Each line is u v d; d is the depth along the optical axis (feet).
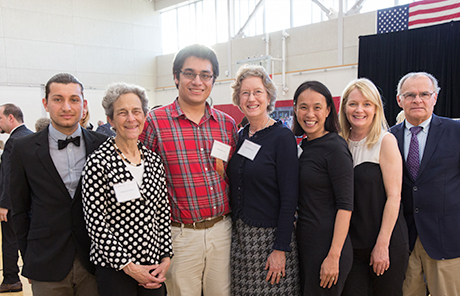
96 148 5.65
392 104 24.97
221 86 37.19
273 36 32.73
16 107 11.30
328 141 5.74
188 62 5.76
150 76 44.11
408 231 6.56
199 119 6.18
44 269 5.12
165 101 43.96
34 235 5.17
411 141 6.66
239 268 5.99
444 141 6.36
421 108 6.44
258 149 5.93
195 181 5.88
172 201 5.92
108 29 39.99
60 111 5.24
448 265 6.24
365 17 26.81
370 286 6.25
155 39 44.24
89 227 4.94
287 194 5.58
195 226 5.91
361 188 5.95
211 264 6.14
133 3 41.93
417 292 6.83
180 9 42.65
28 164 5.23
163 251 5.52
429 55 23.07
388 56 24.85
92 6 38.60
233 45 36.29
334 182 5.55
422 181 6.36
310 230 5.70
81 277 5.42
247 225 5.92
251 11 35.76
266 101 6.14
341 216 5.45
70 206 5.28
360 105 5.98
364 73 26.11
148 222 5.21
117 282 4.94
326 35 29.25
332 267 5.45
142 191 5.18
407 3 25.11
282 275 5.68
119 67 41.11
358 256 6.15
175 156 5.84
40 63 35.32
